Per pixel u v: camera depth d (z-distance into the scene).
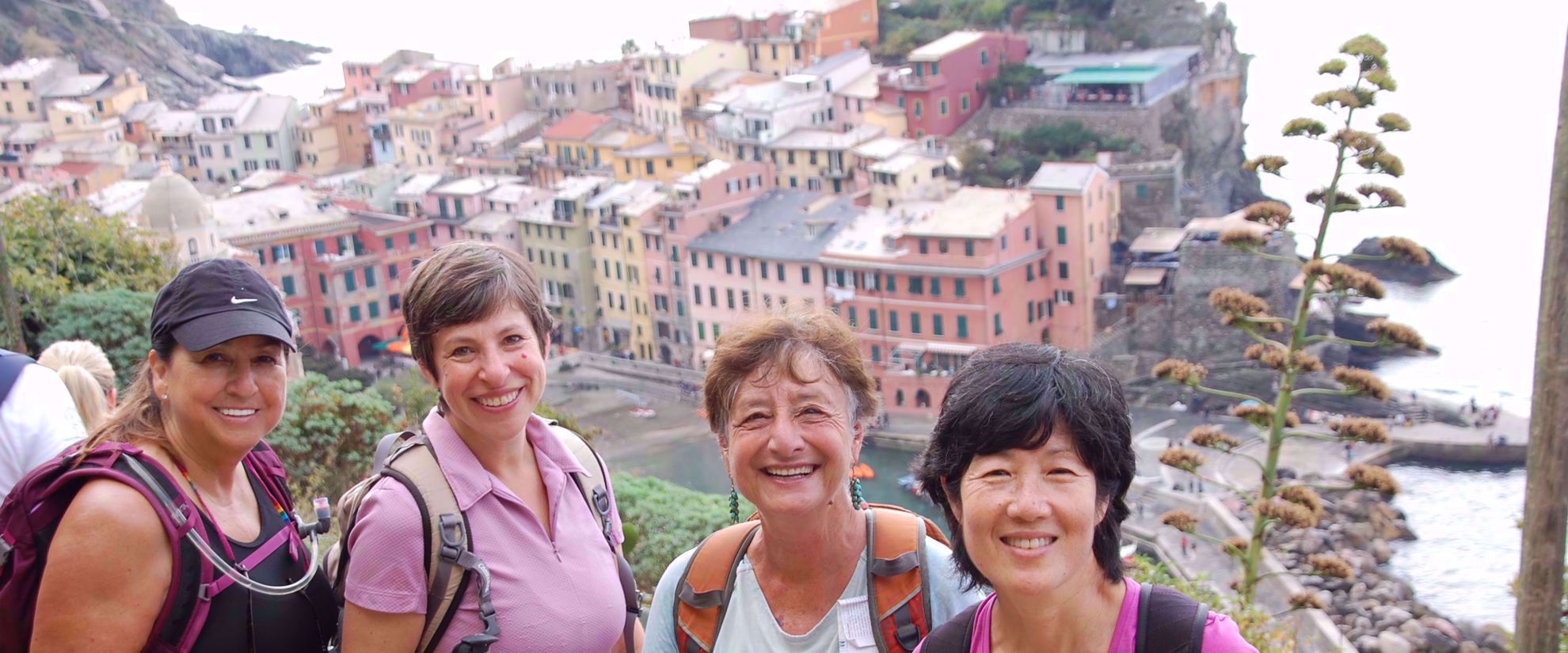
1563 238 12.30
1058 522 3.66
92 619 4.33
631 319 95.06
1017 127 97.94
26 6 165.25
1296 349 17.64
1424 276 96.38
